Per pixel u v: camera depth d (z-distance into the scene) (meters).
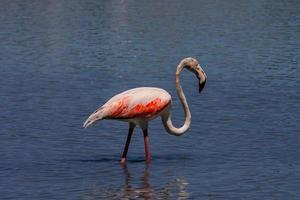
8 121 18.09
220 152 15.64
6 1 52.09
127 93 14.40
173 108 19.94
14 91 21.84
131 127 14.75
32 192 12.97
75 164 14.67
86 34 35.81
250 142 16.42
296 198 12.75
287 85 23.02
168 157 15.25
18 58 28.22
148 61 27.75
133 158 15.18
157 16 44.72
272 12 47.59
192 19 43.12
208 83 23.33
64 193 12.95
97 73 25.06
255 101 20.69
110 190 13.14
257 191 13.11
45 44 32.12
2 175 13.91
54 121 18.19
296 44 32.50
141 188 13.28
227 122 18.27
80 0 53.97
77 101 20.61
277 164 14.77
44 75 24.59
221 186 13.39
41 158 15.05
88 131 17.17
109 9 48.69
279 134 17.12
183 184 13.49
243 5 51.75
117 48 31.14
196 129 17.53
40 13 45.56
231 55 29.25
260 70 25.75
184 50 30.61
